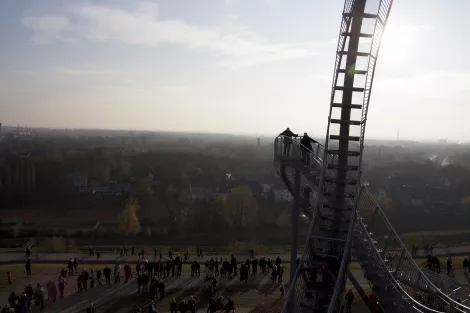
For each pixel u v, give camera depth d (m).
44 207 111.06
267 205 109.38
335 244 22.61
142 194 116.81
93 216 102.75
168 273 33.38
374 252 23.16
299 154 26.22
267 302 27.73
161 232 87.12
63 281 28.80
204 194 124.81
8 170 131.62
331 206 23.41
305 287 20.88
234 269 33.66
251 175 161.88
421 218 103.31
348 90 23.83
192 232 88.69
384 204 107.38
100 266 37.50
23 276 33.12
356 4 23.28
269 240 83.31
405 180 148.88
